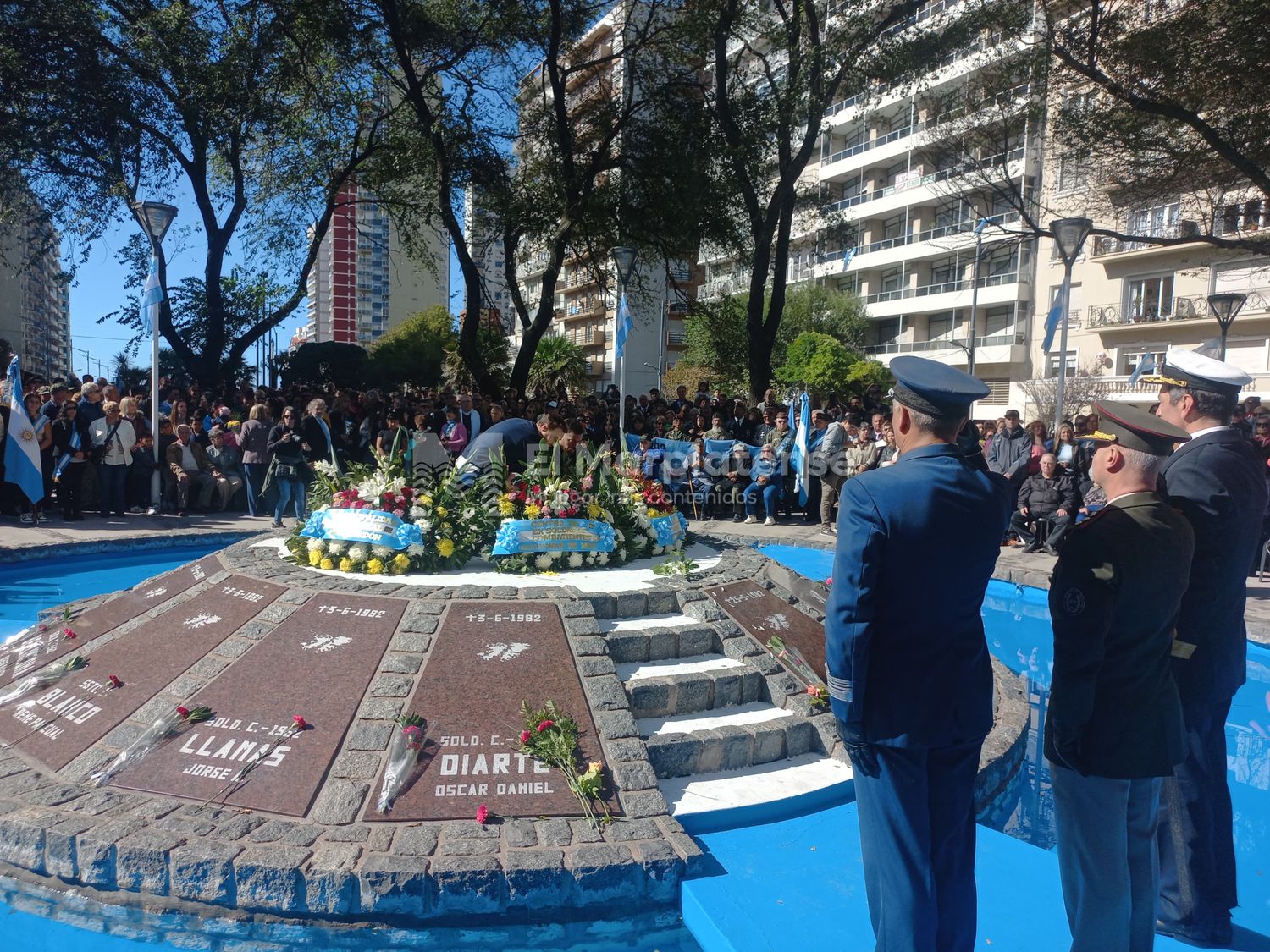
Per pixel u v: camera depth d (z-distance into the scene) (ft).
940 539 8.65
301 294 73.77
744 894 11.39
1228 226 60.95
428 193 67.00
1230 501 10.77
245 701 14.11
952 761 8.97
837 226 66.74
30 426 36.50
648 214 62.13
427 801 12.32
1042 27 58.03
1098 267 107.86
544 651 15.16
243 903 10.95
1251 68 40.86
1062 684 9.11
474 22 59.57
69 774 13.19
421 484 19.47
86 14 55.88
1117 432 9.56
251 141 65.77
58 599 27.45
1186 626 10.93
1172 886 11.17
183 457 42.27
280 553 19.79
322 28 55.88
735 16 57.26
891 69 54.03
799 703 15.93
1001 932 10.82
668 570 19.04
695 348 144.77
